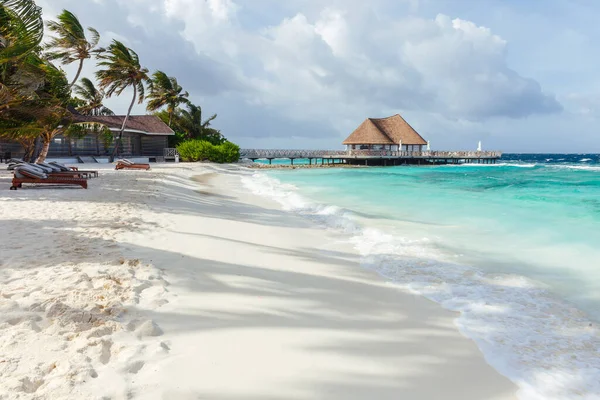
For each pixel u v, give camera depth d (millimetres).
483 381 2654
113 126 37125
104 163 33812
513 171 39844
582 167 49781
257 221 8781
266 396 2338
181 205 10375
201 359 2697
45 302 3350
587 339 3322
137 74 35000
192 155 40969
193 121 49812
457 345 3164
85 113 43688
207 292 4039
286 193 15430
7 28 12570
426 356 2967
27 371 2334
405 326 3500
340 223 8648
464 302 4113
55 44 26391
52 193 11320
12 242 5512
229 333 3145
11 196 10414
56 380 2258
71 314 3117
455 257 5973
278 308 3758
